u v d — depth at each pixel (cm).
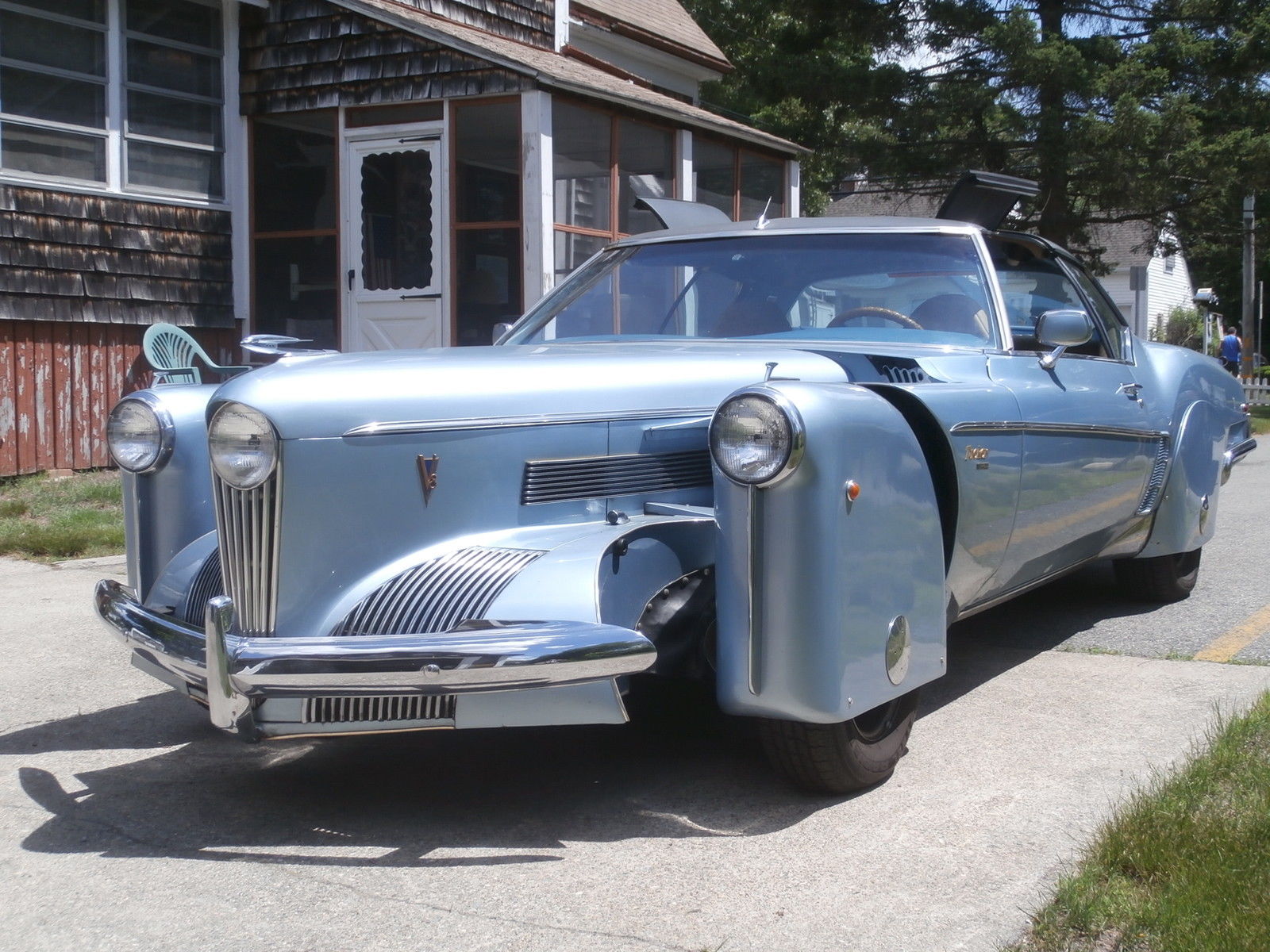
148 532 388
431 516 326
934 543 343
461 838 322
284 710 304
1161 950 248
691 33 1661
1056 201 2134
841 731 325
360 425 318
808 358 374
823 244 461
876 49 2161
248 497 315
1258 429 1653
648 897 285
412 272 1045
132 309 1021
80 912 282
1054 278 498
